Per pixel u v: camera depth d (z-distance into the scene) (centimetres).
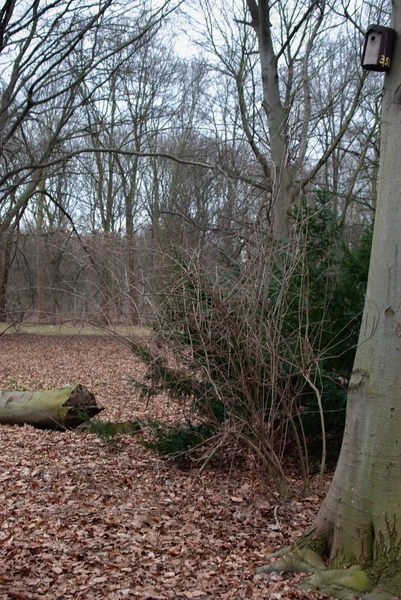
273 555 440
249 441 530
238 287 512
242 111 1524
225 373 554
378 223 406
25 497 581
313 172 1252
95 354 1969
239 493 603
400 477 379
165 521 530
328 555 414
